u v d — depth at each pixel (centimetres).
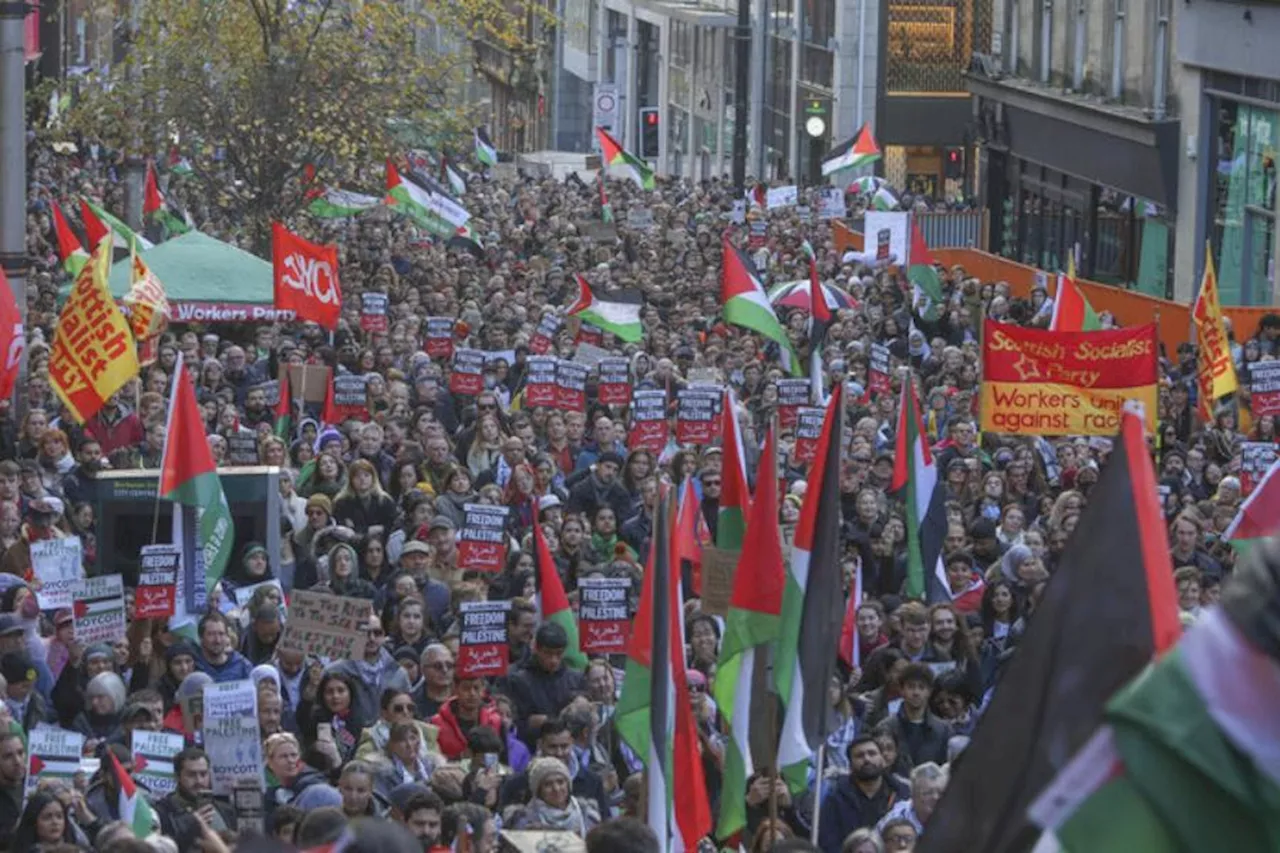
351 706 1495
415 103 4722
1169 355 4222
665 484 1179
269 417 2731
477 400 2611
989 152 6538
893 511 2080
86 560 1970
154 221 4638
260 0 4566
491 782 1308
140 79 4578
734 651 1267
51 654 1627
